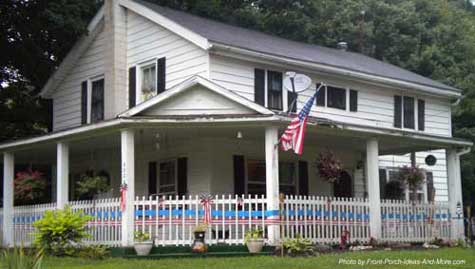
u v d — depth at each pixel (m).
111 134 19.00
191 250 17.17
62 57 28.48
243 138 20.84
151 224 17.47
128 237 17.31
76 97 25.77
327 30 39.16
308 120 18.00
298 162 23.19
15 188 22.83
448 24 46.44
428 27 46.91
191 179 20.83
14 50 28.28
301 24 36.53
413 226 21.36
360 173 25.47
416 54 40.94
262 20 35.03
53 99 27.03
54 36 27.75
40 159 25.61
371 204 20.06
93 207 18.56
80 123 25.39
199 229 17.11
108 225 18.03
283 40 26.83
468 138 35.66
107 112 22.92
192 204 17.58
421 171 25.17
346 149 24.53
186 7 31.25
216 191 20.47
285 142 16.88
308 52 25.05
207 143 20.50
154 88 22.11
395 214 20.83
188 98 18.56
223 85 20.39
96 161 24.38
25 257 9.91
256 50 20.84
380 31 41.91
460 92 28.72
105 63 23.36
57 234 17.52
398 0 47.88
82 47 25.19
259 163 21.80
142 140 20.84
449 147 23.17
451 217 22.83
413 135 21.08
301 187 23.11
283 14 36.84
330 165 21.31
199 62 20.52
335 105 23.77
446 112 28.80
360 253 17.36
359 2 43.47
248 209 17.47
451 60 41.28
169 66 21.55
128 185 17.59
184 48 21.09
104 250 17.38
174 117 17.52
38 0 26.97
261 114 17.47
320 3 39.91
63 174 20.20
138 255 17.02
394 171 27.84
